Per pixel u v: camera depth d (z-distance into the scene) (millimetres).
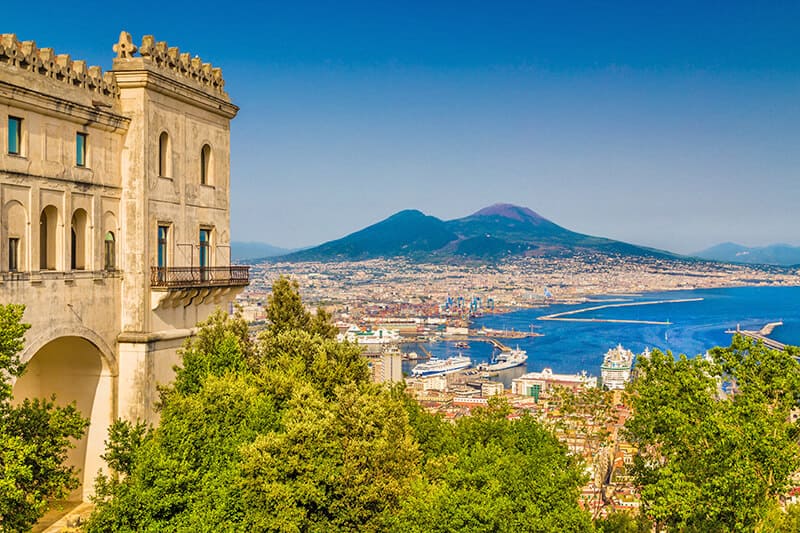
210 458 36625
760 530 38719
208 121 55781
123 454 39719
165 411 40031
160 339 49812
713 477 38344
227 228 58156
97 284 46906
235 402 39125
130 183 48719
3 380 34906
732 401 41531
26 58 41688
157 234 50281
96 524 33750
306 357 50500
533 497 37156
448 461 41312
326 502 35938
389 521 35906
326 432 37375
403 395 53688
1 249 40312
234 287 56688
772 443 37719
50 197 43562
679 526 41406
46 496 38250
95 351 47344
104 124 46844
